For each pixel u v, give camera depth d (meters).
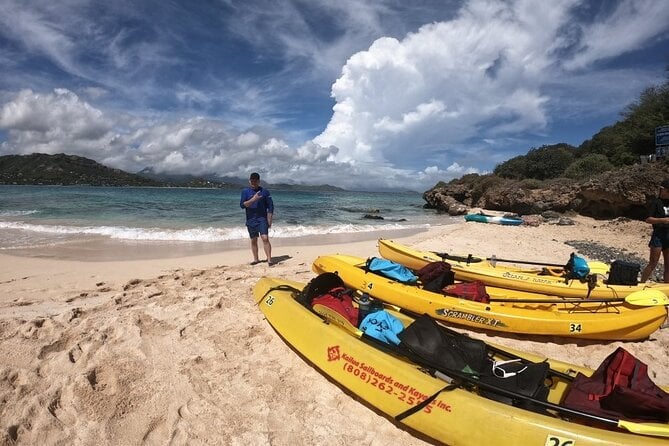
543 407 3.28
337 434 3.46
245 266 8.74
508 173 35.16
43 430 3.31
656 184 16.61
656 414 2.96
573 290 6.18
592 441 2.82
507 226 17.88
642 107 25.31
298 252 10.71
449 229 17.44
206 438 3.34
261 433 3.42
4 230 13.70
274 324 4.90
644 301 5.27
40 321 5.14
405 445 3.35
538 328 5.31
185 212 21.53
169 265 8.81
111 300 6.07
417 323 3.87
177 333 5.06
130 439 3.30
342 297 4.90
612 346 5.25
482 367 3.65
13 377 3.97
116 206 24.05
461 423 3.15
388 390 3.56
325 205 35.72
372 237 14.82
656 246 6.94
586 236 14.91
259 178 8.83
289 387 4.07
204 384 4.06
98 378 4.03
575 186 21.67
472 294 5.80
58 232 13.48
